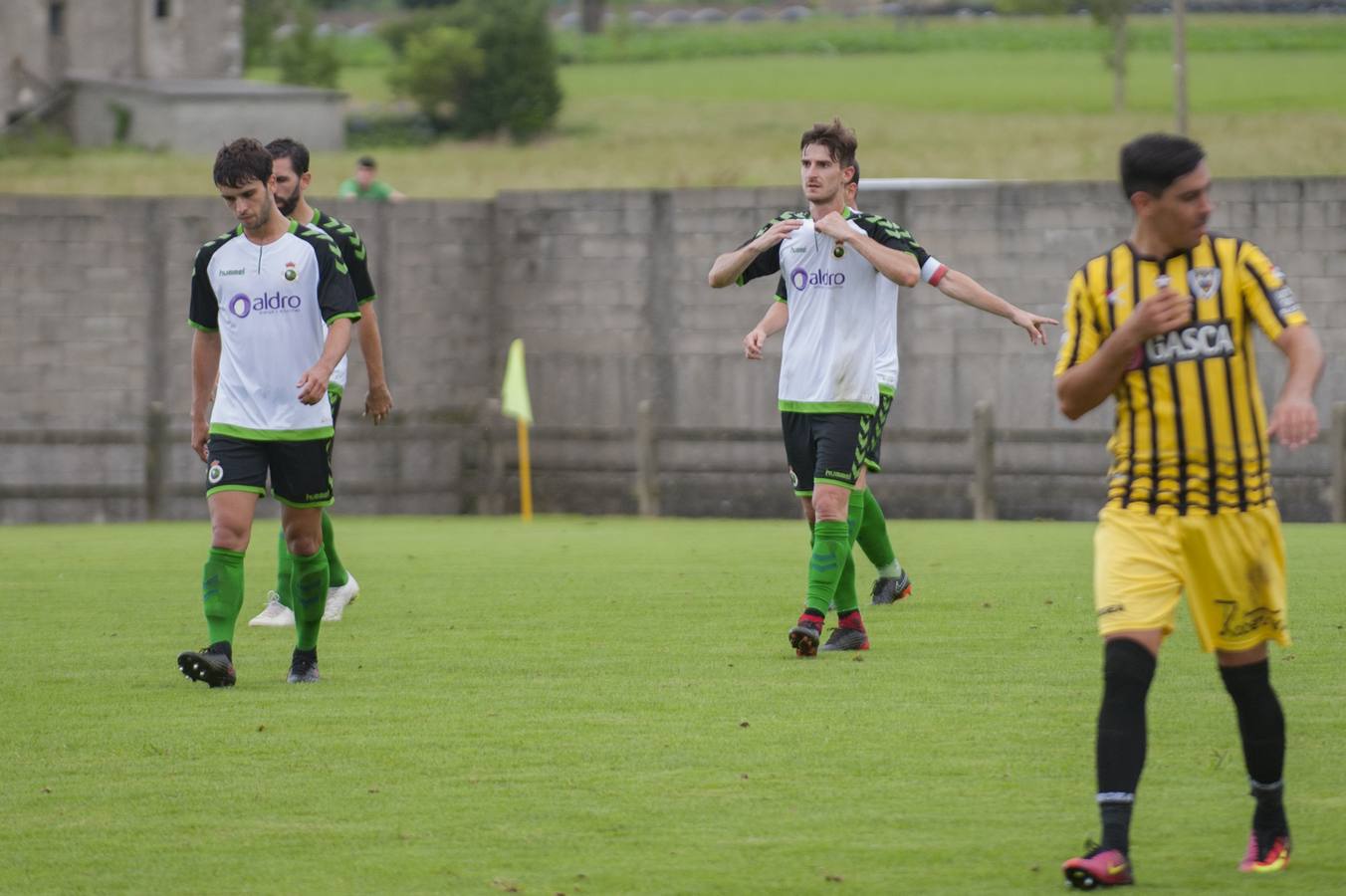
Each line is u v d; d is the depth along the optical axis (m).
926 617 32.16
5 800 18.69
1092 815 17.64
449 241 66.50
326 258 24.94
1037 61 189.38
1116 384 15.55
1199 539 15.49
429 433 65.38
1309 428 14.73
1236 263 15.42
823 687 24.91
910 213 63.06
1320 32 187.12
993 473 59.66
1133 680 15.30
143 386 64.44
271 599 32.59
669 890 15.25
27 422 63.62
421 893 15.27
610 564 42.91
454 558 44.97
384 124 160.12
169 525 59.78
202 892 15.36
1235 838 16.70
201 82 151.38
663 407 65.38
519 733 21.88
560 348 66.19
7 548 48.94
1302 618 31.12
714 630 31.00
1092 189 61.69
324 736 21.81
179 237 64.44
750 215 64.31
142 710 23.64
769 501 63.22
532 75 160.12
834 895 15.05
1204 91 163.38
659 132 156.00
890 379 30.06
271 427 24.91
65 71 150.62
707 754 20.61
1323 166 102.69
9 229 63.25
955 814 17.73
